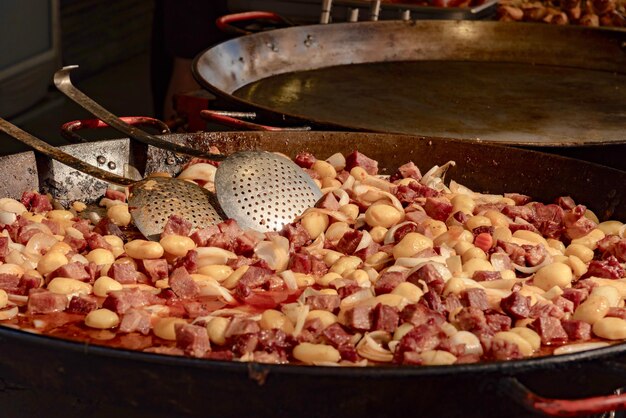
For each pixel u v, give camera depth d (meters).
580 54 3.04
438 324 1.82
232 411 1.68
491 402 1.68
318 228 2.09
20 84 4.67
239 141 2.32
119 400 1.70
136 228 2.13
